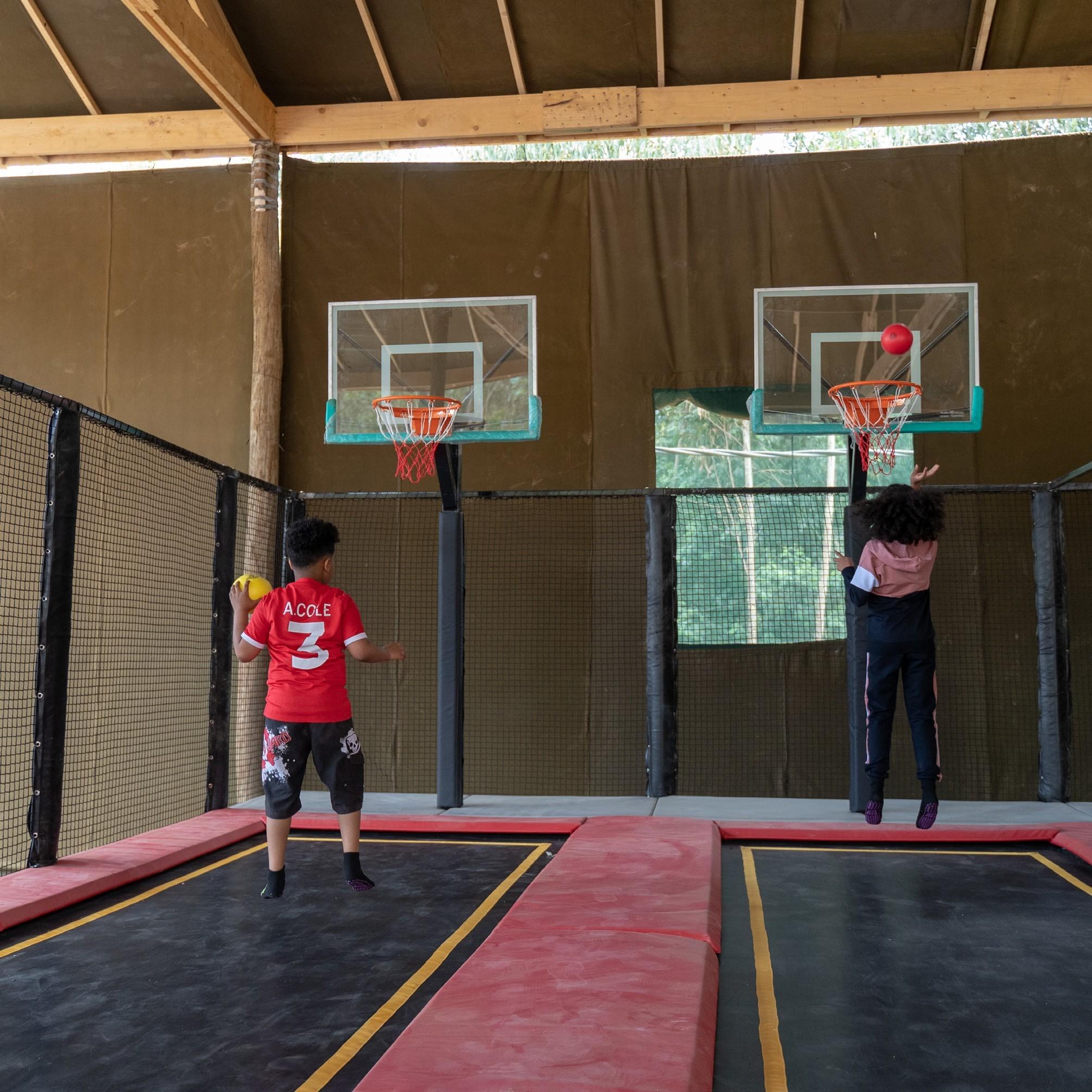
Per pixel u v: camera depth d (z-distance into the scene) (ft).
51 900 13.26
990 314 27.02
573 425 27.91
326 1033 9.10
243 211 29.27
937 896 14.33
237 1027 9.23
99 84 29.22
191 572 28.66
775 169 27.94
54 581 15.76
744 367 27.55
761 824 18.92
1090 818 19.97
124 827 26.68
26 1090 7.90
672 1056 7.86
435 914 13.21
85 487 28.40
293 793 13.25
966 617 26.32
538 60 28.12
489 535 27.94
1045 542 22.93
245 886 14.82
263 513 26.89
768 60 27.50
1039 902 13.98
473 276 28.58
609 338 28.04
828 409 21.11
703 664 27.30
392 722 27.84
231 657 21.38
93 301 29.55
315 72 28.66
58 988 10.34
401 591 28.04
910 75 27.22
